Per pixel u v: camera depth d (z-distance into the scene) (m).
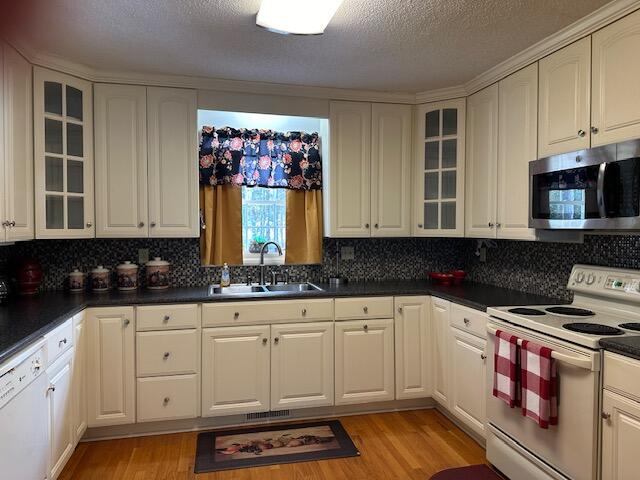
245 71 2.86
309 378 2.93
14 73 2.31
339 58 2.63
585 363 1.72
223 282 3.28
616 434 1.65
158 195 2.98
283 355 2.89
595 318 2.13
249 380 2.84
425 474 2.32
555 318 2.13
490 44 2.43
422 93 3.32
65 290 3.03
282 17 2.03
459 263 3.79
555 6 2.00
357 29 2.24
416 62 2.70
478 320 2.53
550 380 1.88
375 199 3.37
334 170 3.30
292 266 3.51
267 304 2.85
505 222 2.75
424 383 3.11
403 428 2.87
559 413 1.88
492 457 2.35
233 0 1.95
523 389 2.03
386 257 3.68
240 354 2.82
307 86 3.17
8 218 2.24
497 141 2.83
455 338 2.78
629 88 1.91
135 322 2.66
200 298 2.75
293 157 3.52
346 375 2.99
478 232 3.03
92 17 2.10
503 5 2.00
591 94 2.11
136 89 2.92
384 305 3.04
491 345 2.35
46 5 1.98
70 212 2.74
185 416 2.75
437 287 3.24
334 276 3.59
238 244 3.46
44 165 2.58
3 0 1.95
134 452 2.54
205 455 2.51
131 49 2.48
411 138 3.40
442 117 3.28
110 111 2.88
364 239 3.64
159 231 2.99
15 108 2.32
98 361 2.61
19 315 2.14
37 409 1.83
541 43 2.39
